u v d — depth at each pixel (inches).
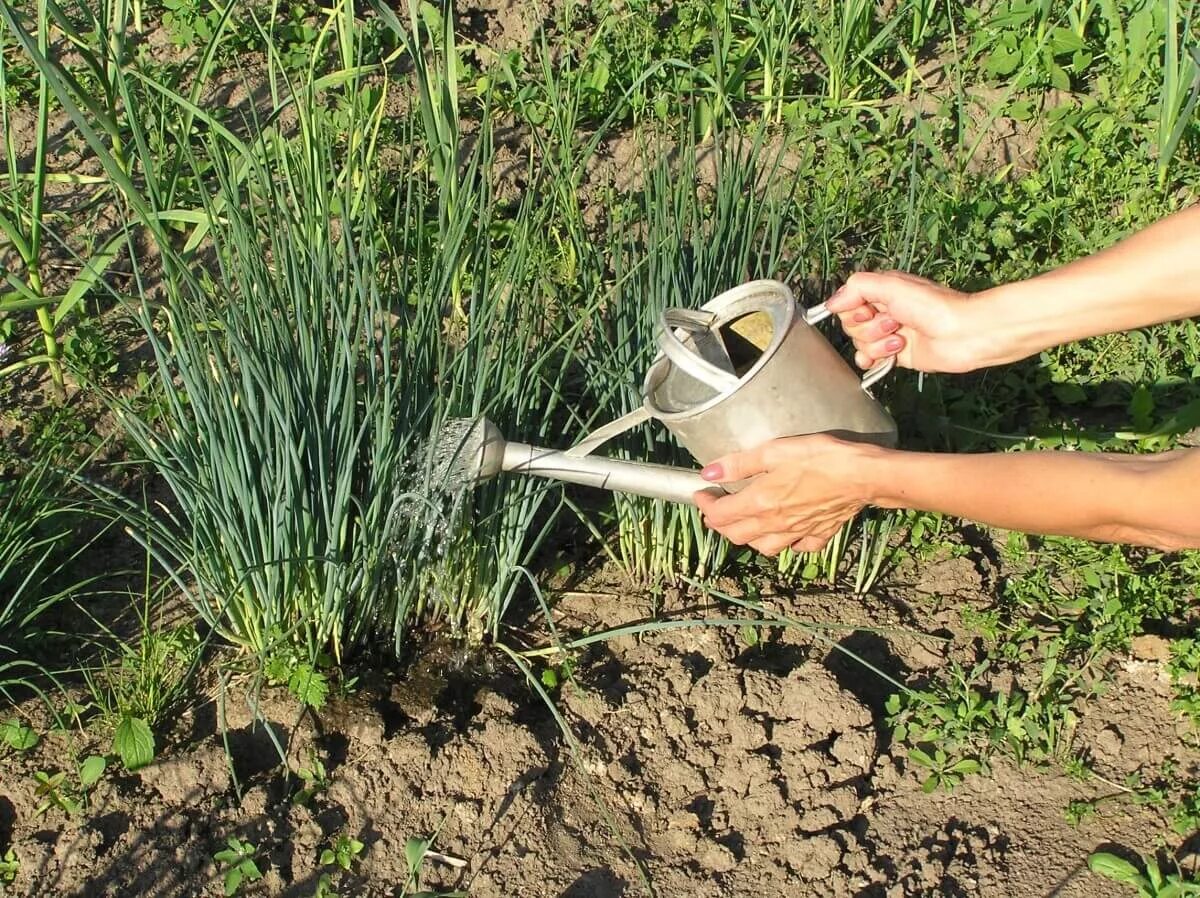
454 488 43.8
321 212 49.7
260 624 47.4
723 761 45.2
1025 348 39.6
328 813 43.8
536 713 47.2
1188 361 57.4
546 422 48.2
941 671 47.9
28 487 51.6
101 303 62.6
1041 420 55.9
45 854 42.0
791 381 37.4
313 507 45.8
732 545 52.9
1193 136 67.4
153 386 58.4
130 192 42.4
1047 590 50.0
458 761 44.9
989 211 60.7
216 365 45.1
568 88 64.0
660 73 72.6
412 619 49.8
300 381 45.0
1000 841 42.5
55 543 50.5
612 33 76.7
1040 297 38.7
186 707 46.6
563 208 57.9
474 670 49.1
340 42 69.6
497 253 57.8
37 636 48.1
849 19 71.6
